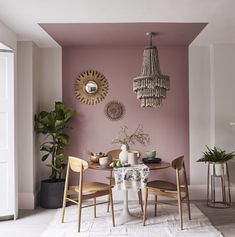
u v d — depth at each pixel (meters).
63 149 4.82
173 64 4.89
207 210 4.34
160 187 3.81
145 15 3.37
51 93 4.89
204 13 3.32
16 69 4.09
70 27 3.79
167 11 3.25
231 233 3.49
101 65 4.89
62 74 4.90
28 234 3.49
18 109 4.48
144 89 3.88
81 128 4.91
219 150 4.75
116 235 3.43
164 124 4.91
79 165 3.60
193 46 4.88
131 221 3.89
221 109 4.77
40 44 4.70
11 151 3.93
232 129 4.76
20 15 3.35
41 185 4.56
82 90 4.90
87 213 4.22
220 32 4.08
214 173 4.52
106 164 3.83
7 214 3.94
